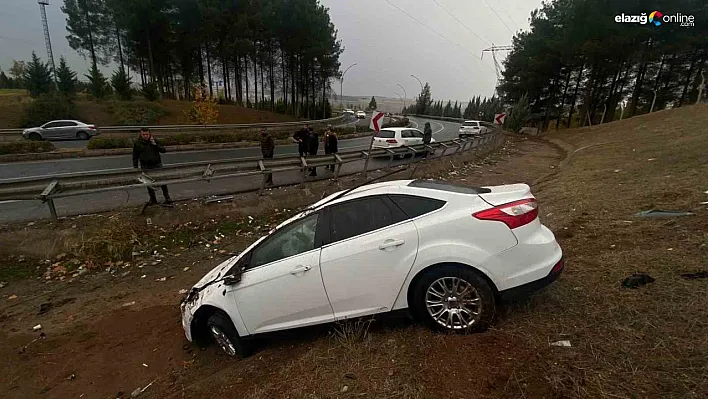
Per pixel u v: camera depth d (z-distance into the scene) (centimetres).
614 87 3797
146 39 3588
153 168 797
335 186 1002
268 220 822
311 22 4072
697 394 197
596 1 2986
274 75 4725
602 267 374
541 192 927
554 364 238
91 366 382
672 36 3002
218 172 855
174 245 689
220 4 3712
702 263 337
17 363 392
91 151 1777
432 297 301
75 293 541
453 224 297
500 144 2373
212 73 4609
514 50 4188
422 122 5544
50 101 2705
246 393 275
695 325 254
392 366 262
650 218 501
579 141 2441
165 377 354
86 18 4200
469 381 236
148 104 3183
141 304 508
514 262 291
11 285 551
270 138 1180
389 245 302
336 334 323
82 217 743
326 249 317
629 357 235
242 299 344
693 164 814
